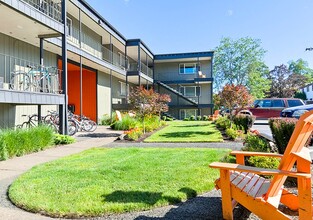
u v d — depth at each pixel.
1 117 10.12
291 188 3.78
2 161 6.08
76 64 15.95
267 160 4.44
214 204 3.25
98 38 19.50
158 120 15.77
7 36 10.62
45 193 3.57
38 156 6.71
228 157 5.42
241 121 10.77
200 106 26.08
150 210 3.07
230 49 40.97
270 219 2.47
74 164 5.41
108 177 4.32
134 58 27.34
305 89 47.56
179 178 4.21
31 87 9.68
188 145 8.14
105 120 18.17
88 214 2.94
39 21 8.81
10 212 3.05
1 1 7.19
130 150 7.13
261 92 39.38
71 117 12.29
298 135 2.37
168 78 28.53
